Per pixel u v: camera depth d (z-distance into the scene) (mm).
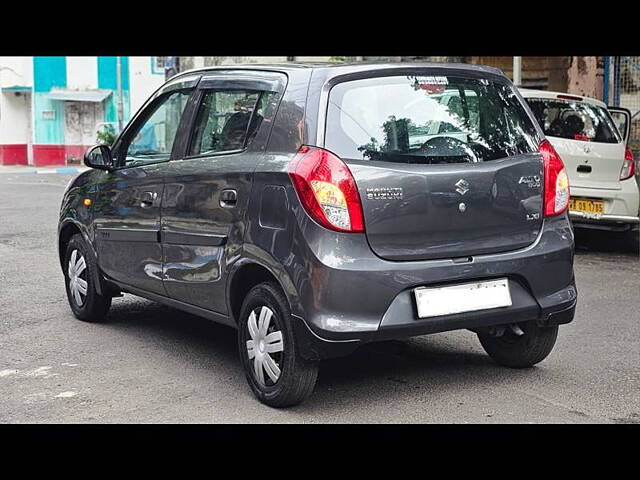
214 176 5660
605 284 9305
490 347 6168
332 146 5004
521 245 5418
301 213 4957
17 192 20781
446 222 5145
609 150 11156
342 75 5168
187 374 6059
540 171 5516
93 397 5590
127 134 6879
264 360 5289
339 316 4883
